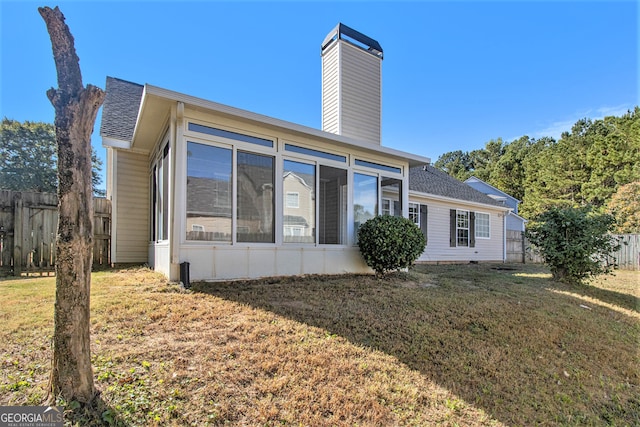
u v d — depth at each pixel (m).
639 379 4.03
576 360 4.16
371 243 7.04
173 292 4.73
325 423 2.34
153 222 7.73
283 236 6.43
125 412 2.17
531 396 3.22
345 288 5.85
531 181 32.00
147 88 4.92
